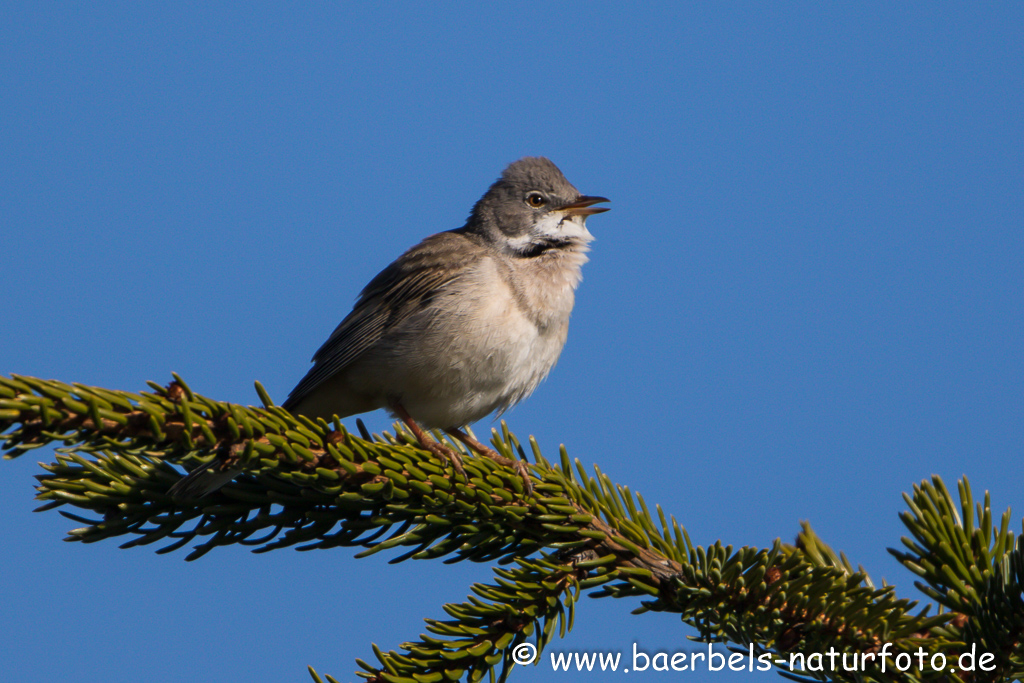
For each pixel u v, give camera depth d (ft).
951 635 21.58
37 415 20.04
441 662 21.97
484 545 26.27
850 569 26.78
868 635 21.67
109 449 21.80
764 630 22.08
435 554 25.54
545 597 23.36
